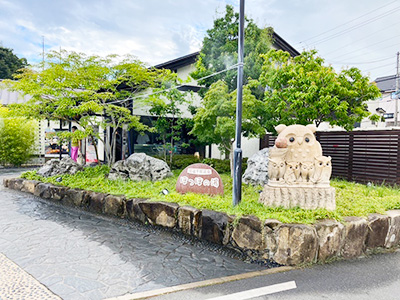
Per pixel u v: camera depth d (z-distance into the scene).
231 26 9.45
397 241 4.80
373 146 7.89
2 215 6.03
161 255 4.21
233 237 4.29
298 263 3.91
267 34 9.94
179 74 11.79
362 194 6.11
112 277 3.49
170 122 10.38
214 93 7.15
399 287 3.40
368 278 3.62
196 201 5.10
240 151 4.77
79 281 3.37
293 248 3.87
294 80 7.49
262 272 3.71
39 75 7.59
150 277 3.52
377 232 4.51
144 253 4.27
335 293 3.23
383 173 7.68
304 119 7.66
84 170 8.94
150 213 5.34
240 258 4.18
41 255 4.08
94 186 6.92
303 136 4.63
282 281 3.49
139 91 10.23
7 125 12.34
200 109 7.95
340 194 5.98
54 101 8.18
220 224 4.44
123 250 4.36
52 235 4.91
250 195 5.86
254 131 7.90
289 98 7.46
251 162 7.29
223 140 8.00
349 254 4.23
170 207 5.07
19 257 3.99
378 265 4.02
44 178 8.20
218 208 4.74
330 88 6.91
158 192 6.12
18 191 8.41
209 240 4.57
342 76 7.70
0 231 5.04
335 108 7.06
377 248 4.56
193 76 9.70
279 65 8.70
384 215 4.66
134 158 7.65
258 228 4.06
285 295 3.17
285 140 4.56
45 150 13.50
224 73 9.33
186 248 4.52
